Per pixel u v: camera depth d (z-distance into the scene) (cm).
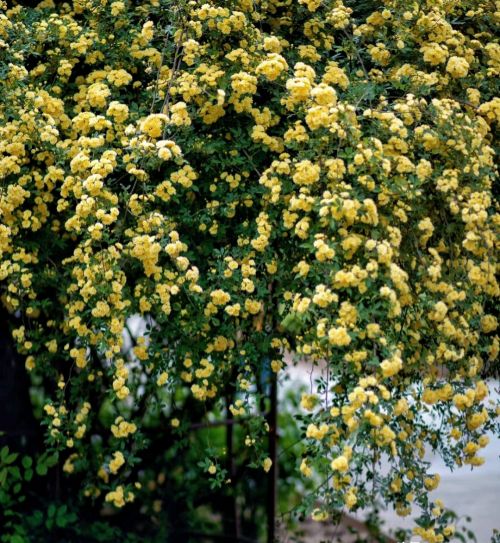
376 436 237
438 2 312
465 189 269
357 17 335
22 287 304
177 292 280
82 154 269
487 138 313
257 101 316
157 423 407
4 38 309
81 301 293
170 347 302
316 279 265
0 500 375
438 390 253
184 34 300
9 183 298
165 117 268
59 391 311
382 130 273
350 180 266
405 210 269
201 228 294
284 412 499
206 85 285
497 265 275
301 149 270
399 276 241
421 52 304
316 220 265
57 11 360
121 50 315
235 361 301
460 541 418
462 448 264
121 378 275
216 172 305
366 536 429
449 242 276
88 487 371
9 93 292
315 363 267
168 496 413
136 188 296
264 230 277
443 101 281
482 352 303
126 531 402
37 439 399
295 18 333
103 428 388
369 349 251
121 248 265
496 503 475
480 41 339
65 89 327
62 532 385
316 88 261
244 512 428
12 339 392
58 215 325
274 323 319
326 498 246
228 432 418
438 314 252
